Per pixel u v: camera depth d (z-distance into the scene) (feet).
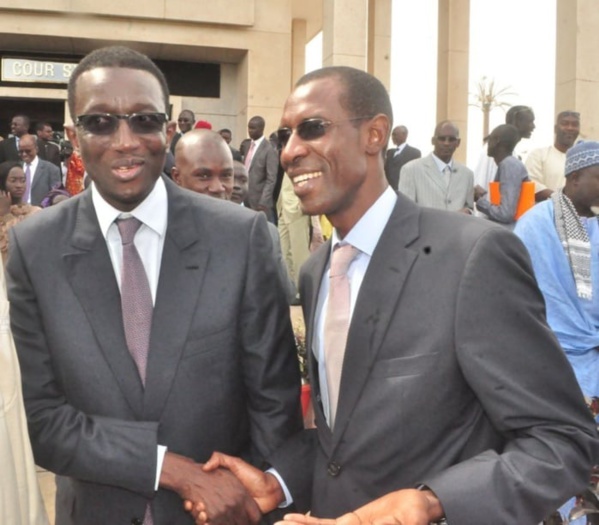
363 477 5.90
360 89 6.06
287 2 50.11
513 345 5.55
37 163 30.48
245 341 7.07
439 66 57.41
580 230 12.59
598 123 36.17
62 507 7.39
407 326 5.80
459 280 5.68
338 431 6.00
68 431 6.62
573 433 5.42
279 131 6.29
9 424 6.09
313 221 28.58
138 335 6.82
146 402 6.70
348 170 6.04
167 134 7.05
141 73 6.75
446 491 5.18
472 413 5.82
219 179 12.20
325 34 40.14
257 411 7.22
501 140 20.75
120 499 6.92
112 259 7.03
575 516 8.42
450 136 23.71
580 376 12.25
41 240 7.00
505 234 5.83
